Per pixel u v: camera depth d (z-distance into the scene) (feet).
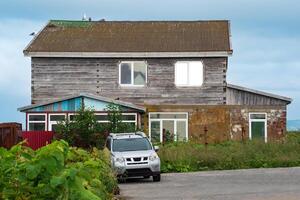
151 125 129.29
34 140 116.37
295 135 134.41
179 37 137.49
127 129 116.16
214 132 128.98
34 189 17.78
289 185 70.69
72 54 130.62
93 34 139.64
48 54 130.62
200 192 64.75
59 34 138.82
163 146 112.16
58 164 17.89
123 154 83.46
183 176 91.56
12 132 83.20
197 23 145.48
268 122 129.39
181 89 131.23
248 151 108.68
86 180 19.94
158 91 131.54
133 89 131.64
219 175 90.48
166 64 131.75
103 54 130.52
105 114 123.34
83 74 132.16
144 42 135.03
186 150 107.86
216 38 136.05
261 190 65.21
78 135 113.80
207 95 130.82
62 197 17.67
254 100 130.11
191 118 129.29
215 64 131.13
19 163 18.12
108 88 131.95
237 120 129.29
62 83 131.95
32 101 131.75
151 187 73.20
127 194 63.98
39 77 132.16
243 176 86.48
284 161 106.52
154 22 146.41
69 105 124.88
